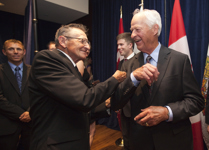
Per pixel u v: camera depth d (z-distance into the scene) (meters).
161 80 0.86
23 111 1.47
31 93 0.77
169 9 2.27
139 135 0.89
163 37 2.31
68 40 0.81
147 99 0.88
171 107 0.80
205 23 1.91
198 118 1.63
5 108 1.44
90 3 3.62
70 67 0.77
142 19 0.88
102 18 3.33
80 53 0.83
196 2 1.99
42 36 4.02
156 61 0.94
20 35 3.74
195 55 2.02
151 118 0.75
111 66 3.21
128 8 2.82
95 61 3.57
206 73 1.62
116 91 0.84
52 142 0.68
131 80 0.79
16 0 2.98
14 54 1.61
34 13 1.64
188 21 2.06
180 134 0.85
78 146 0.73
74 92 0.65
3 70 1.57
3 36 3.51
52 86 0.66
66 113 0.73
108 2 3.22
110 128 3.03
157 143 0.83
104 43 3.34
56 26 4.28
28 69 1.70
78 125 0.75
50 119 0.73
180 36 1.71
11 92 1.53
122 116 1.14
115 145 2.25
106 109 1.09
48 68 0.69
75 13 3.61
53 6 3.19
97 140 2.45
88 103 0.65
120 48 2.03
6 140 1.47
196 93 0.85
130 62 1.07
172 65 0.87
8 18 3.59
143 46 0.92
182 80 0.86
